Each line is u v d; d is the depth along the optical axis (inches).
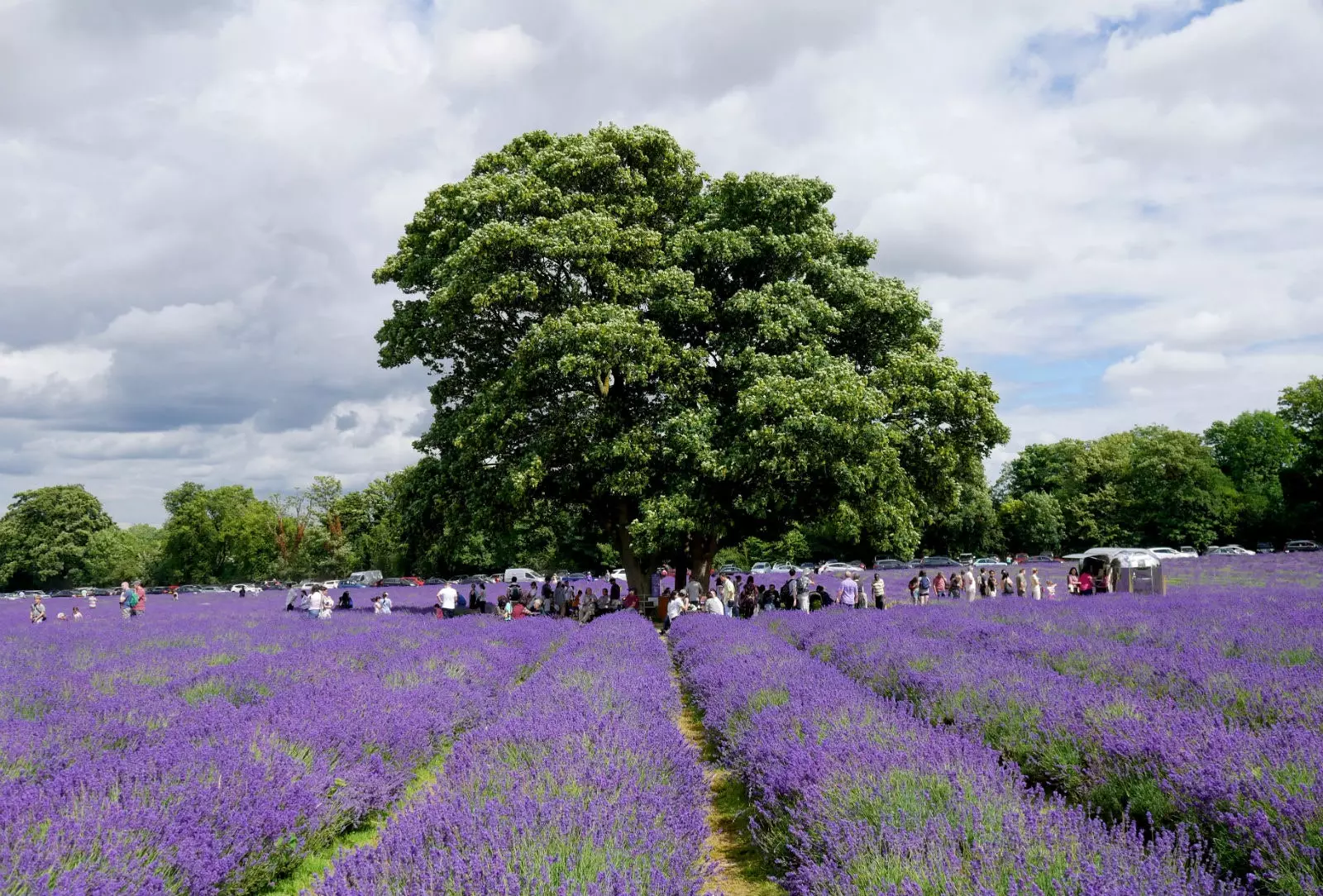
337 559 3184.1
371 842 271.9
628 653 599.2
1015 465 3868.1
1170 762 247.0
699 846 215.2
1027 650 544.1
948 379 1150.3
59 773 254.8
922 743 268.8
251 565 3543.3
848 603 1114.1
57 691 429.7
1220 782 224.1
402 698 409.1
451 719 412.2
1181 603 885.2
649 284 1147.3
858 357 1254.9
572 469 1181.7
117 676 497.4
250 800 235.8
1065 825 189.0
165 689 458.3
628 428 1140.5
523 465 1078.4
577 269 1163.9
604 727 302.7
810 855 202.1
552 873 163.9
